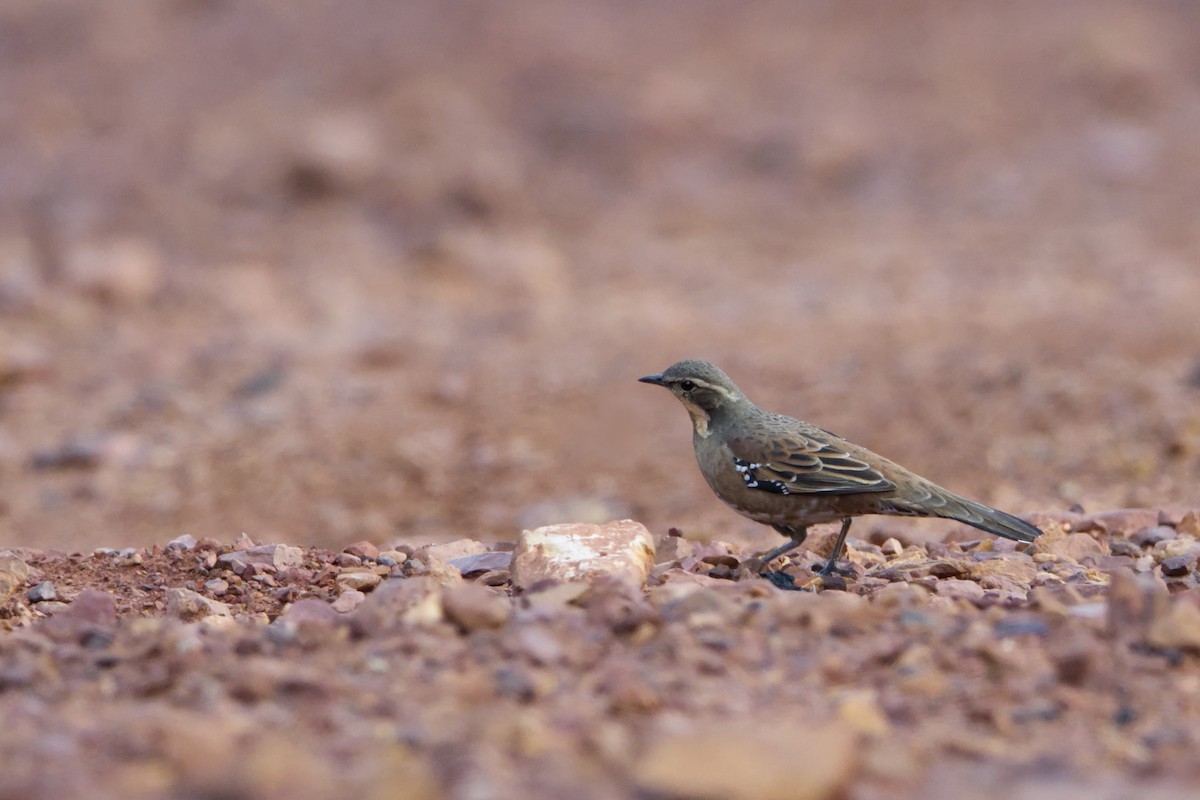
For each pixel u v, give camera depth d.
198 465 18.42
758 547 11.84
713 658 7.04
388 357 22.36
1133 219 30.30
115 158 34.53
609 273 29.00
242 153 34.53
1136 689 6.77
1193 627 7.19
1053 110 36.88
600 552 9.00
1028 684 6.81
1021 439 16.95
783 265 28.97
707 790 5.38
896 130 36.31
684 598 7.79
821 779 5.41
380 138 35.34
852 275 27.62
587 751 5.84
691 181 34.53
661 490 17.06
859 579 9.62
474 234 31.23
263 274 28.59
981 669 7.02
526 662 6.98
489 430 19.14
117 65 39.47
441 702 6.51
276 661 7.11
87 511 17.34
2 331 24.55
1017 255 28.14
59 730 6.16
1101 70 37.81
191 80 38.75
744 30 41.62
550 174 34.84
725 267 29.00
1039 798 5.54
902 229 31.20
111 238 30.48
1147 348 19.72
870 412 18.53
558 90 37.94
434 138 35.41
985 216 31.48
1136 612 7.34
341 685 6.68
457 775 5.51
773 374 20.45
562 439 18.80
